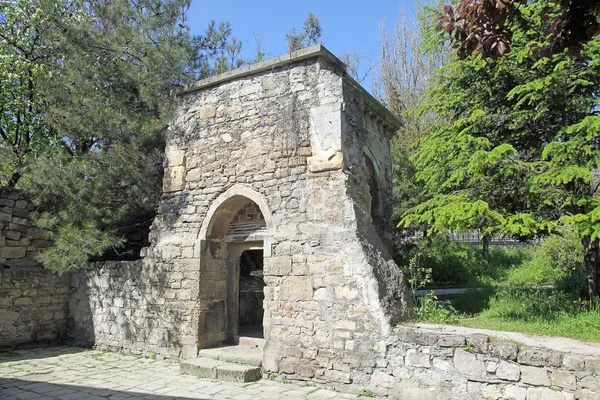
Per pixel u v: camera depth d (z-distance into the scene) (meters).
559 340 6.42
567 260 17.48
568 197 8.56
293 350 7.47
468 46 4.46
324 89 8.07
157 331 9.31
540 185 8.95
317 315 7.34
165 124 9.82
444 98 11.62
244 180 8.67
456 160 9.77
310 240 7.64
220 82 9.33
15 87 13.45
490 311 10.30
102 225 10.35
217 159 9.13
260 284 12.51
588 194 9.63
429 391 6.11
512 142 10.54
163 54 10.54
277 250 7.95
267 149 8.47
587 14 3.97
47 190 9.64
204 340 8.83
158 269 9.48
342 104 7.87
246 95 8.94
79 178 9.41
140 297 9.69
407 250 15.80
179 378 7.65
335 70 8.53
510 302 10.75
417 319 7.63
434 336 6.22
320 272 7.44
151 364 8.74
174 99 10.01
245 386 7.10
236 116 9.00
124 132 9.75
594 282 10.10
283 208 8.09
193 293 8.89
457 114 11.47
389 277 7.49
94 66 10.28
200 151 9.41
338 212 7.55
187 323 8.88
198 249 8.98
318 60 8.22
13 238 10.84
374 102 10.30
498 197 10.10
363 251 7.17
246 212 9.43
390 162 11.94
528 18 8.86
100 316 10.43
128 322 9.83
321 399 6.45
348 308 7.06
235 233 9.48
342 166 7.69
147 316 9.51
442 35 11.30
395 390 6.40
